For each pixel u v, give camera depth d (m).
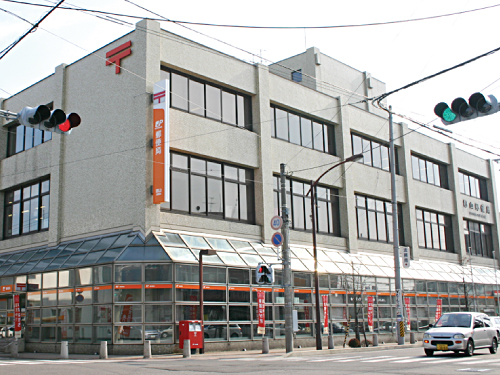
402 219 43.31
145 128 26.75
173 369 15.88
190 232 27.86
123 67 28.61
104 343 22.09
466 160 52.22
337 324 32.25
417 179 45.44
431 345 20.48
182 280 25.08
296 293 30.38
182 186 28.45
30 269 29.11
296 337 29.61
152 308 24.33
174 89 28.86
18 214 34.97
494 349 22.02
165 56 28.30
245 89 32.16
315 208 35.78
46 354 25.67
